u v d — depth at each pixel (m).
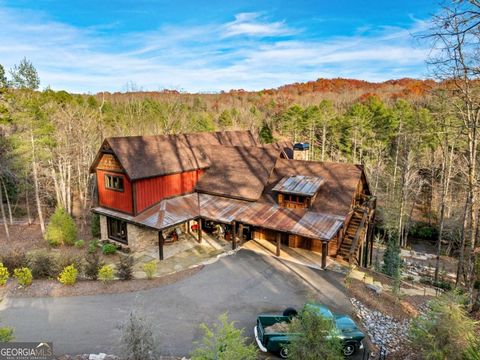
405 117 51.56
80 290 17.39
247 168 27.48
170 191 25.92
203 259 22.58
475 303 16.83
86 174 38.84
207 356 9.63
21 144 32.25
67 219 27.55
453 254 36.81
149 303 16.31
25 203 43.59
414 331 11.57
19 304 15.88
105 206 25.83
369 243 28.89
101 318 14.80
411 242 40.62
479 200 19.38
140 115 53.31
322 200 23.25
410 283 22.80
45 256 20.02
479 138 20.78
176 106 58.53
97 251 25.17
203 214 24.62
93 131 41.72
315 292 17.62
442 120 24.36
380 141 52.41
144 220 23.00
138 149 25.00
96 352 12.43
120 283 18.45
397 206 38.97
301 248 23.95
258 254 22.84
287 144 35.88
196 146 29.81
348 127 58.03
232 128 67.88
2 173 33.66
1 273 17.66
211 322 14.72
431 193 43.19
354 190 23.12
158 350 12.60
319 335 9.89
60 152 35.91
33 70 34.62
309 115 62.31
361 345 13.08
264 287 18.14
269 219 22.52
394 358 12.65
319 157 58.62
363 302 16.83
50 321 14.50
